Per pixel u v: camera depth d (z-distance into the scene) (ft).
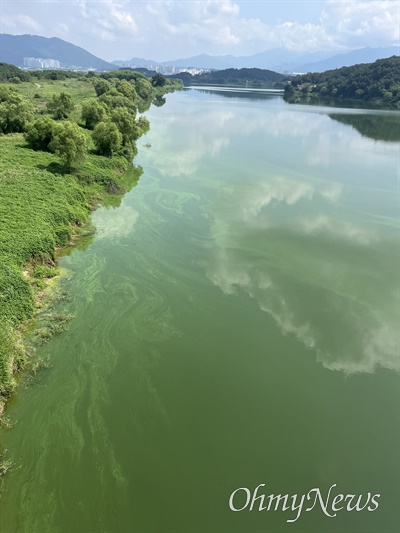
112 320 70.90
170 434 51.85
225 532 42.37
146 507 43.83
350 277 88.79
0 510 42.34
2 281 67.77
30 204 97.66
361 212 124.88
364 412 57.16
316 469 49.19
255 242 102.32
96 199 121.90
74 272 84.23
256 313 75.82
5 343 57.77
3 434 50.08
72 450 48.80
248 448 50.93
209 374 61.67
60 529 41.24
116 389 57.72
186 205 123.54
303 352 67.26
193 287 82.17
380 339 71.00
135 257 91.86
